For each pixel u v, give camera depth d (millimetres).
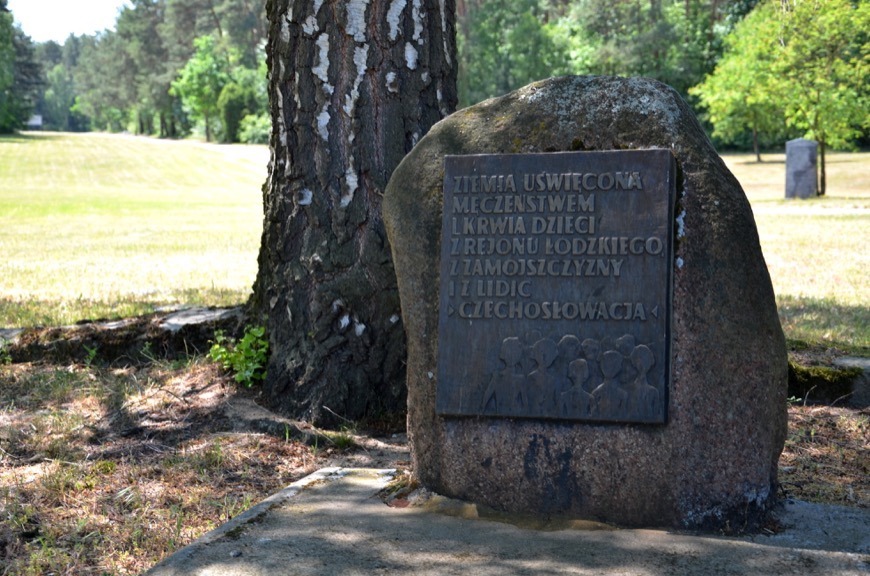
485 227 4055
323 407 5609
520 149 4074
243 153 74500
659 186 3842
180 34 110250
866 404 6039
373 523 3799
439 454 4078
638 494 3801
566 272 3932
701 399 3748
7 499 4375
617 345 3834
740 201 3824
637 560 3377
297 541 3576
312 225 5812
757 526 3736
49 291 11547
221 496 4492
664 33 62000
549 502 3910
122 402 6012
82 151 73938
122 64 123062
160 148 80125
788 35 31891
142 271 14242
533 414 3920
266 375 5953
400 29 5812
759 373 3740
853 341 7582
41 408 6074
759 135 64250
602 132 3988
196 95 97688
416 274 4148
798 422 5641
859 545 3559
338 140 5785
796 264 14031
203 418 5672
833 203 29719
